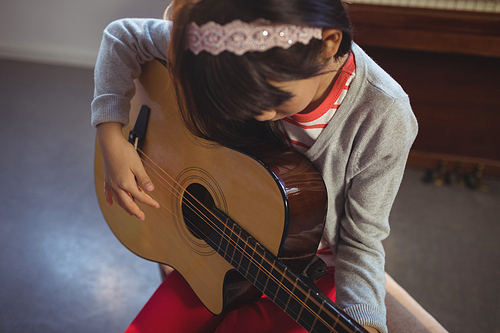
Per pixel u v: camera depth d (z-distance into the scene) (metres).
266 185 0.71
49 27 3.17
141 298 1.59
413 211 2.08
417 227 1.99
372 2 1.78
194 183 0.85
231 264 0.77
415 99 2.13
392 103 0.64
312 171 0.74
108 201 0.94
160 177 0.92
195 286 0.89
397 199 2.15
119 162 0.85
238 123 0.74
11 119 2.53
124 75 0.85
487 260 1.84
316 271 0.72
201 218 0.84
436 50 1.83
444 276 1.75
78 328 1.45
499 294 1.69
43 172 2.15
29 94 2.81
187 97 0.61
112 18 3.12
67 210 1.93
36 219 1.87
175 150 0.87
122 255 1.75
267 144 0.78
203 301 0.88
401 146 0.68
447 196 2.19
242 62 0.49
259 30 0.48
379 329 0.68
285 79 0.51
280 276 0.67
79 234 1.82
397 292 1.05
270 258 0.69
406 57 2.00
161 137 0.89
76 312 1.50
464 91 2.05
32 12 3.10
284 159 0.73
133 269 1.70
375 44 1.87
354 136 0.70
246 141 0.76
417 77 2.05
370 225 0.78
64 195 2.02
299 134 0.76
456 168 2.31
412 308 1.01
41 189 2.04
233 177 0.76
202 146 0.80
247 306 0.88
